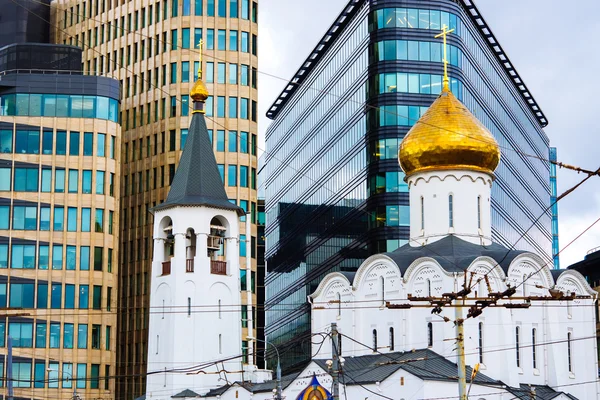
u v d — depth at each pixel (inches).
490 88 6569.9
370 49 5979.3
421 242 4480.8
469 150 4439.0
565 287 4414.4
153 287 4771.2
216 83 6033.5
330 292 4606.3
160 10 6210.6
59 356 5502.0
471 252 4318.4
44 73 5792.3
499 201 6289.4
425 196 4498.0
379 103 5895.7
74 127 5689.0
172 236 4788.4
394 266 4328.3
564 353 4340.6
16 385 5423.2
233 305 4746.6
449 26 5940.0
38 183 5620.1
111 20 6496.1
